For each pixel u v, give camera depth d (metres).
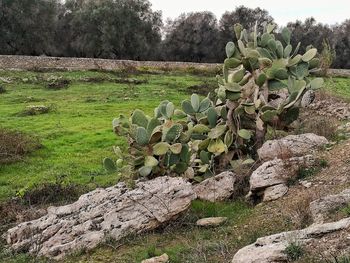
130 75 36.47
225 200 9.44
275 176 9.04
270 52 11.55
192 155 11.25
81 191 11.68
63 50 57.53
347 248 5.81
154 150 9.84
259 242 6.52
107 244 7.89
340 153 9.50
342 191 7.77
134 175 10.05
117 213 8.30
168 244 7.73
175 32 62.50
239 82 11.09
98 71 37.38
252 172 9.87
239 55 11.42
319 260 5.71
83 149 16.61
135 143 10.07
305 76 11.66
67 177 13.19
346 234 6.10
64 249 7.94
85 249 7.82
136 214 8.27
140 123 10.55
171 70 40.66
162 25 59.47
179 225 8.33
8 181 13.05
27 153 15.68
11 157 14.79
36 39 51.22
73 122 20.66
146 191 8.47
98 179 13.05
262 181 9.00
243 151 11.09
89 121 20.88
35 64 36.81
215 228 8.09
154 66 41.47
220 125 10.95
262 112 10.86
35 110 22.45
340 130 12.59
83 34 55.69
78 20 55.56
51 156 15.68
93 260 7.45
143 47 56.50
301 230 6.56
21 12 49.62
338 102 19.73
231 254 6.91
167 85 32.38
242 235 7.52
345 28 62.19
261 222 7.85
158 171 10.04
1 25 49.50
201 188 9.66
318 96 20.22
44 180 12.98
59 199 11.23
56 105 24.42
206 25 62.50
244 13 63.56
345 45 60.81
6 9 49.16
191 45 62.06
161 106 11.26
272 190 8.80
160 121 11.14
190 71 40.62
